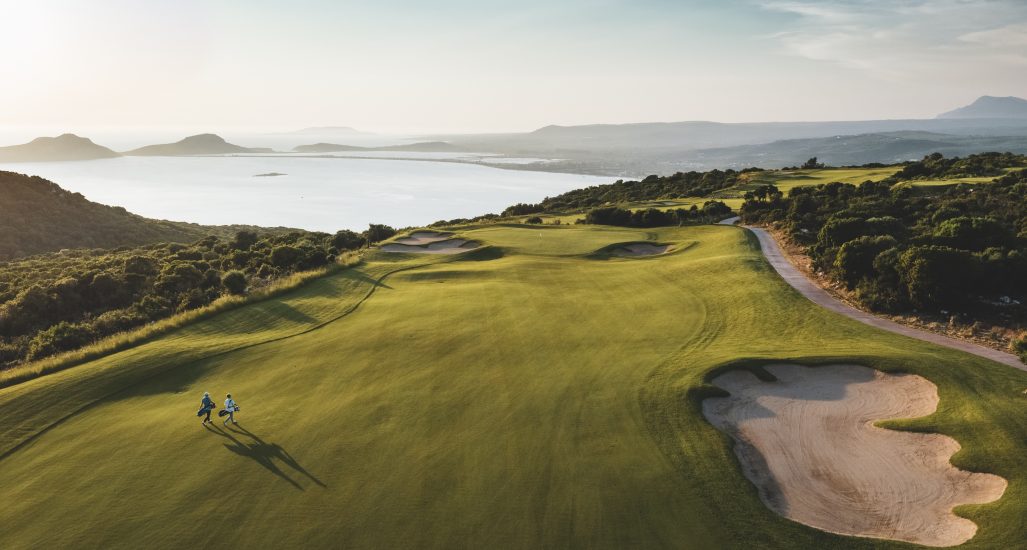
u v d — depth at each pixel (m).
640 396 21.95
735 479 16.80
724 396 22.02
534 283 42.78
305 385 25.31
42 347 38.66
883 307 30.84
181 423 22.20
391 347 29.53
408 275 48.66
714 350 26.22
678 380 22.98
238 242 95.50
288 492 17.14
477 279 45.75
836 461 18.05
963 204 58.19
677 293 37.22
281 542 14.98
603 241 59.84
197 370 28.09
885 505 15.91
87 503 17.20
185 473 18.50
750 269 40.34
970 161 100.31
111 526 16.05
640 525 14.98
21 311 52.47
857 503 16.06
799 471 17.62
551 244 59.25
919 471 17.23
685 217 74.94
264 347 30.83
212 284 58.19
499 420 20.77
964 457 17.11
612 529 14.86
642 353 26.56
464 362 26.72
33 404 24.55
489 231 70.06
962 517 15.00
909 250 30.45
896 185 76.62
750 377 23.53
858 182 95.69
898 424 19.47
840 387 22.56
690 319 31.59
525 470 17.55
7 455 20.58
